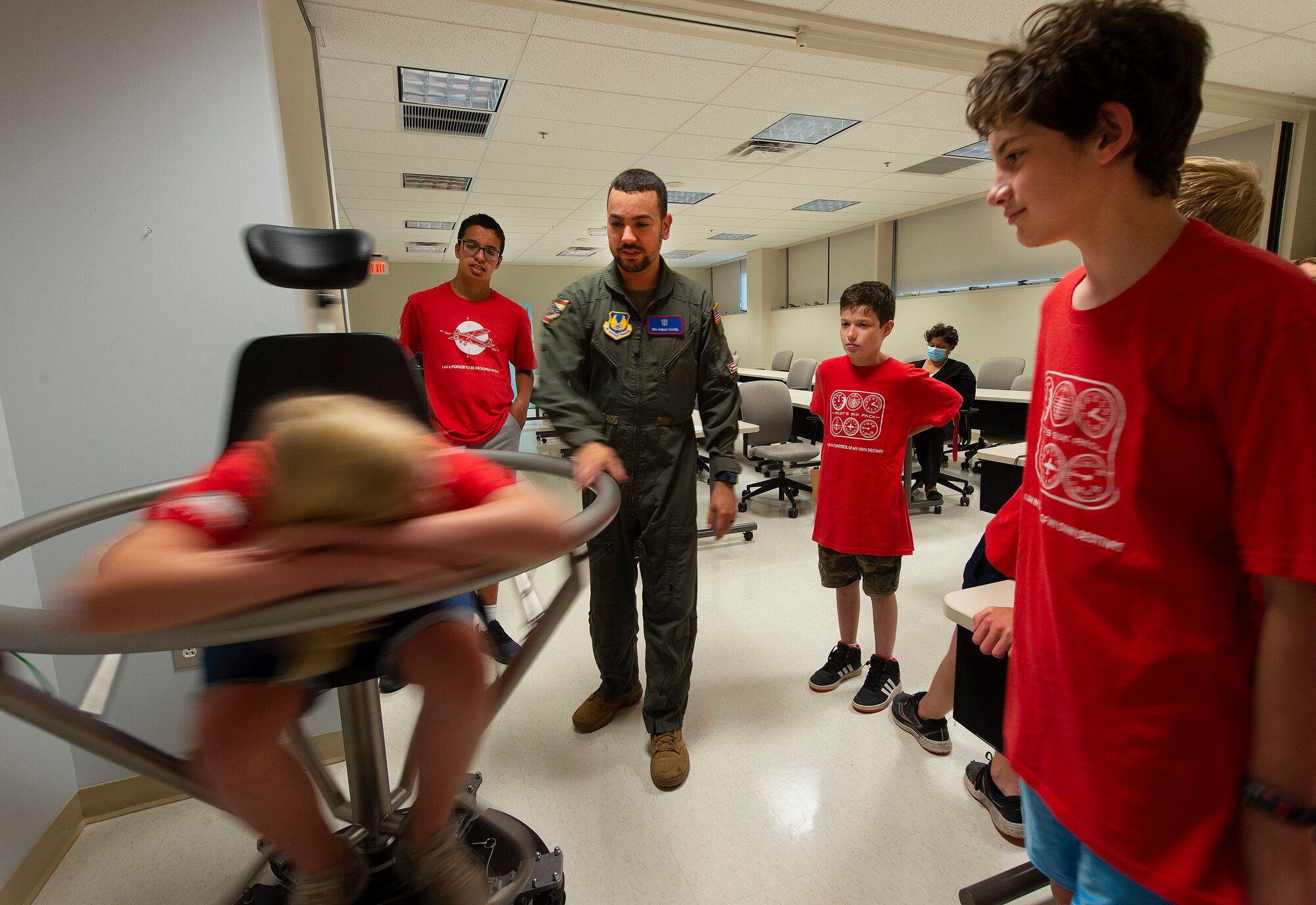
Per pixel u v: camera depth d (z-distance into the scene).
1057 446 0.73
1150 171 0.59
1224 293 0.54
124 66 1.42
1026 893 1.24
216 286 1.52
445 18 2.88
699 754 1.76
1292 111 4.22
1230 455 0.55
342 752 1.74
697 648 2.39
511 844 1.12
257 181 1.53
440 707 0.75
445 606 0.80
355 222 7.71
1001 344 6.98
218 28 1.48
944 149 5.06
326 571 0.49
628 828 1.50
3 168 1.37
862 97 3.92
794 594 2.89
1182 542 0.61
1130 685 0.64
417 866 0.76
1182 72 0.56
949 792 1.61
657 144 4.78
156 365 1.50
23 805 1.33
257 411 1.05
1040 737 0.78
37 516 0.80
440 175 5.56
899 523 1.88
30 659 1.41
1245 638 0.60
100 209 1.44
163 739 1.58
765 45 3.14
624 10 2.82
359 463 0.50
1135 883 0.67
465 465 0.68
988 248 7.12
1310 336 0.49
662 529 1.61
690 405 1.62
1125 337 0.63
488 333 2.37
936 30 3.16
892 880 1.35
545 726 1.90
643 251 1.46
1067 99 0.57
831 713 1.95
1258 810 0.56
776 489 4.98
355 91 3.68
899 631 2.48
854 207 7.39
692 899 1.31
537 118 4.18
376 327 11.80
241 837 1.50
